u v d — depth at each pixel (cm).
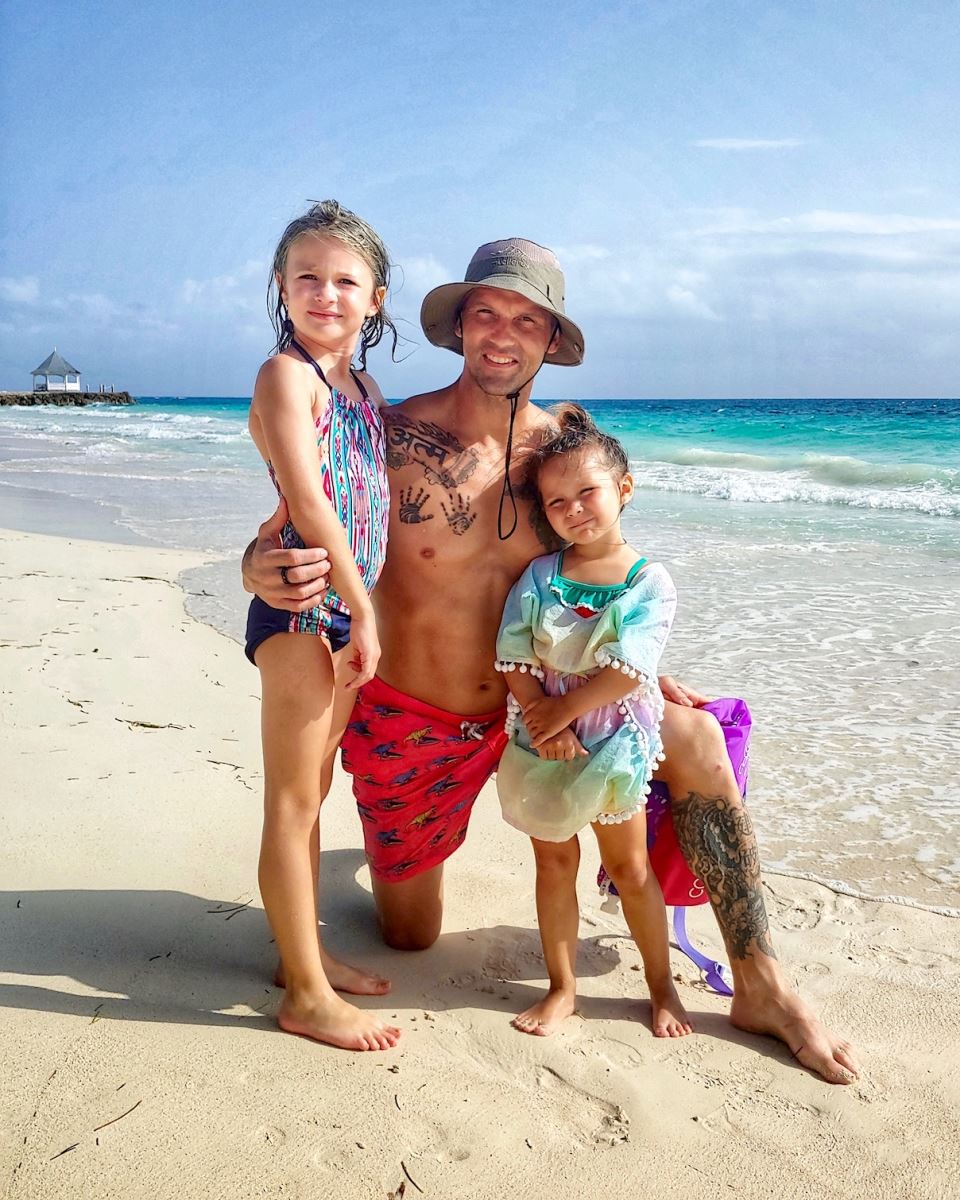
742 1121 250
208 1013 282
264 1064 260
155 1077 250
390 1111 245
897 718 560
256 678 594
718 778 299
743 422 3972
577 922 303
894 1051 282
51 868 359
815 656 673
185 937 322
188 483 1750
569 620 298
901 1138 245
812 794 466
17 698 536
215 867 368
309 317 282
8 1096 240
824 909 366
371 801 327
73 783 431
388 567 324
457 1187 222
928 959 332
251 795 427
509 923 354
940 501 1484
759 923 294
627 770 287
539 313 321
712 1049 283
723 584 901
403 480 326
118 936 318
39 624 697
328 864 396
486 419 333
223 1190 215
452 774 325
